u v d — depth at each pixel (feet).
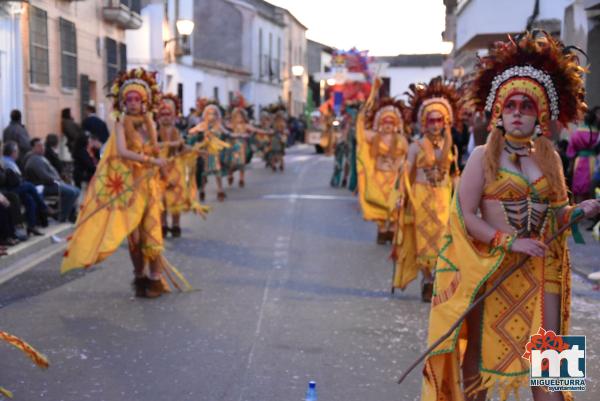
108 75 79.66
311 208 52.42
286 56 216.95
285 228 43.04
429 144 25.71
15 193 35.53
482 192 13.46
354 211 50.98
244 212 50.03
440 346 13.26
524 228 13.34
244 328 22.76
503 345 13.32
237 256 34.32
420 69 236.84
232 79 156.56
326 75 84.07
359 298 26.63
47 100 61.72
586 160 41.91
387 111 37.78
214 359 19.88
